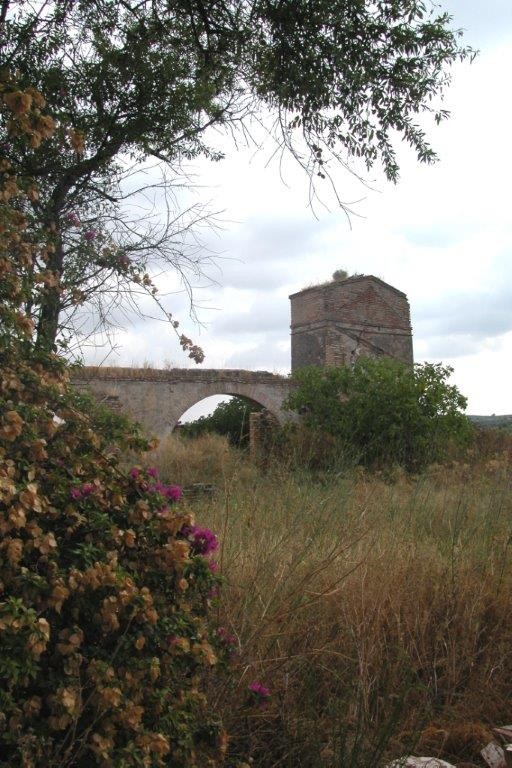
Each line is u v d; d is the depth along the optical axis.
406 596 4.27
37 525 2.30
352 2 5.57
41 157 5.27
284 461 6.91
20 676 2.06
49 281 2.89
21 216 2.79
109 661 2.28
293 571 3.95
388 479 8.52
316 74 5.91
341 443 7.96
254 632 3.32
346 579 4.14
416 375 16.33
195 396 21.38
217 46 6.22
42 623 2.03
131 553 2.54
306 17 5.66
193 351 5.17
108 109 6.26
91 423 2.74
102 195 6.27
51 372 2.69
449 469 9.70
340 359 25.72
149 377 20.53
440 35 5.71
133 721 2.22
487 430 18.16
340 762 2.95
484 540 5.27
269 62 6.12
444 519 5.86
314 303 26.50
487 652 4.03
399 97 5.97
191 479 8.86
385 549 4.70
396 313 27.52
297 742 3.10
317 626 3.78
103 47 6.09
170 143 6.58
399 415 15.27
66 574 2.26
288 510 5.04
